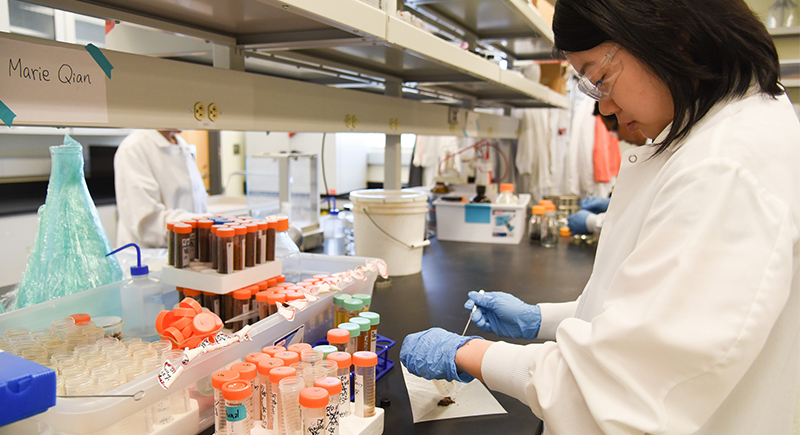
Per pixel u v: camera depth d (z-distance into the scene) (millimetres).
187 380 774
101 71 822
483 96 3152
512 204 2762
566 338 730
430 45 1304
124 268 1553
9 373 526
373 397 884
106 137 3723
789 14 2746
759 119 665
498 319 1252
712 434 742
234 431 746
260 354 856
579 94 4633
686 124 723
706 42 672
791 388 763
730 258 598
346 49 1546
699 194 625
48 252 1132
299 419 766
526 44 2689
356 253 2061
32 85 726
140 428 745
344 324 1000
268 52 1536
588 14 710
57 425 612
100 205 3322
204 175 4988
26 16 2730
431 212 3186
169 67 941
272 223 1202
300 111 1310
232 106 1096
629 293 664
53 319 1032
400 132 1871
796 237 607
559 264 2289
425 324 1459
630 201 881
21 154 3307
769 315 581
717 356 581
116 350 848
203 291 1095
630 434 629
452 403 1020
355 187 5055
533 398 759
